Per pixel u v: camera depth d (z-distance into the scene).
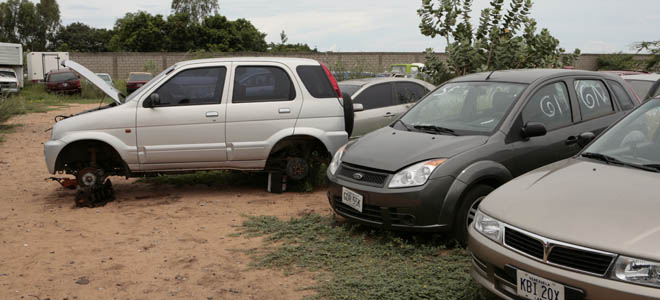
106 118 6.89
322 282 4.38
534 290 3.16
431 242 5.05
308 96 7.30
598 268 2.93
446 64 12.77
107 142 6.87
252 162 7.21
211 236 5.73
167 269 4.79
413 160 4.97
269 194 7.59
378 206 5.00
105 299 4.18
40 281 4.54
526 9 12.32
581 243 3.00
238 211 6.71
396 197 4.86
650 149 3.93
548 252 3.12
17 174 9.25
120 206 7.05
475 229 3.69
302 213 6.55
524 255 3.25
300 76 7.34
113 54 48.84
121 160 7.36
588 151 4.22
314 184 7.93
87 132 6.87
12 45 33.25
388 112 9.39
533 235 3.21
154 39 60.00
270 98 7.22
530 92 5.55
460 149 5.02
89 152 7.20
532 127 5.14
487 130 5.30
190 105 7.03
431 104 6.12
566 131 5.61
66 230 5.98
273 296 4.18
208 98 7.10
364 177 5.21
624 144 4.09
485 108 5.61
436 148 5.07
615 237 2.94
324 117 7.34
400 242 5.06
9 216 6.57
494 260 3.42
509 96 5.58
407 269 4.48
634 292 2.76
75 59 47.78
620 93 6.30
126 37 61.38
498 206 3.61
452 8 12.89
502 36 12.35
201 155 7.07
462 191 4.82
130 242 5.55
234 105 7.09
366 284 4.20
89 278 4.60
